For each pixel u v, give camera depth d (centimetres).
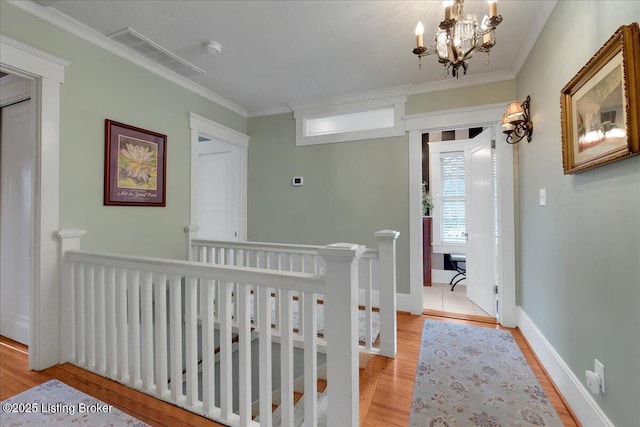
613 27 125
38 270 197
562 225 179
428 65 277
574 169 154
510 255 282
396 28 222
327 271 128
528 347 239
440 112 312
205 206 416
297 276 135
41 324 198
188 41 238
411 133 324
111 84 240
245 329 145
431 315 315
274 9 201
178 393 163
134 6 197
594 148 136
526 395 176
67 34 212
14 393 175
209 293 153
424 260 469
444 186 486
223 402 150
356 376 130
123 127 248
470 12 203
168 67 282
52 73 202
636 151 107
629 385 117
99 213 232
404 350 233
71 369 199
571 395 162
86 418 154
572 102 159
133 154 256
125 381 183
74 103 216
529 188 245
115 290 193
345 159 355
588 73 139
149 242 272
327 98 356
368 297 228
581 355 155
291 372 137
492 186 307
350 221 352
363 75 297
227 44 243
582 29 153
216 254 303
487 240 320
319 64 275
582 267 154
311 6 198
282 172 386
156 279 169
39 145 196
